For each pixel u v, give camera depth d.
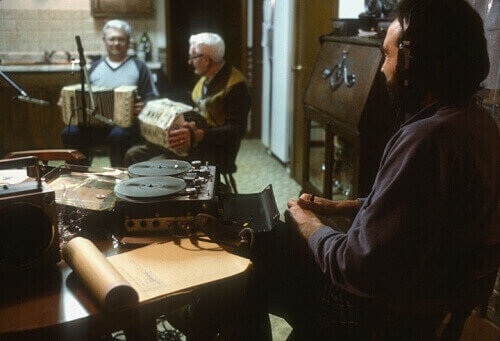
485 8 1.90
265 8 4.93
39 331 0.96
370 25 2.88
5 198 1.09
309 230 1.38
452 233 1.10
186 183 1.47
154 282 1.11
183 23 5.89
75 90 3.38
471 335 1.96
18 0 4.85
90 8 5.05
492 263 1.16
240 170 4.54
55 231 1.16
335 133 2.69
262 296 1.52
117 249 1.33
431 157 1.05
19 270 1.13
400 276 1.09
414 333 1.21
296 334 1.49
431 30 1.09
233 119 2.91
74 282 1.12
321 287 1.50
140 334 1.29
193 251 1.27
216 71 3.01
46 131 4.73
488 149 1.10
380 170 1.13
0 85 4.53
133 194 1.34
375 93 2.32
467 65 1.09
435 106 1.14
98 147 3.65
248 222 1.55
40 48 5.02
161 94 4.98
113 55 3.88
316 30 3.76
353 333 1.34
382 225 1.07
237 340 1.37
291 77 4.27
